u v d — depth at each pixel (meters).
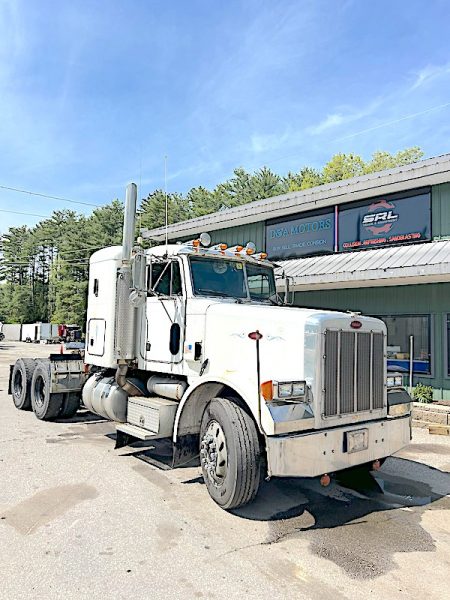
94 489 4.80
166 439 6.96
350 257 11.49
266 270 6.32
